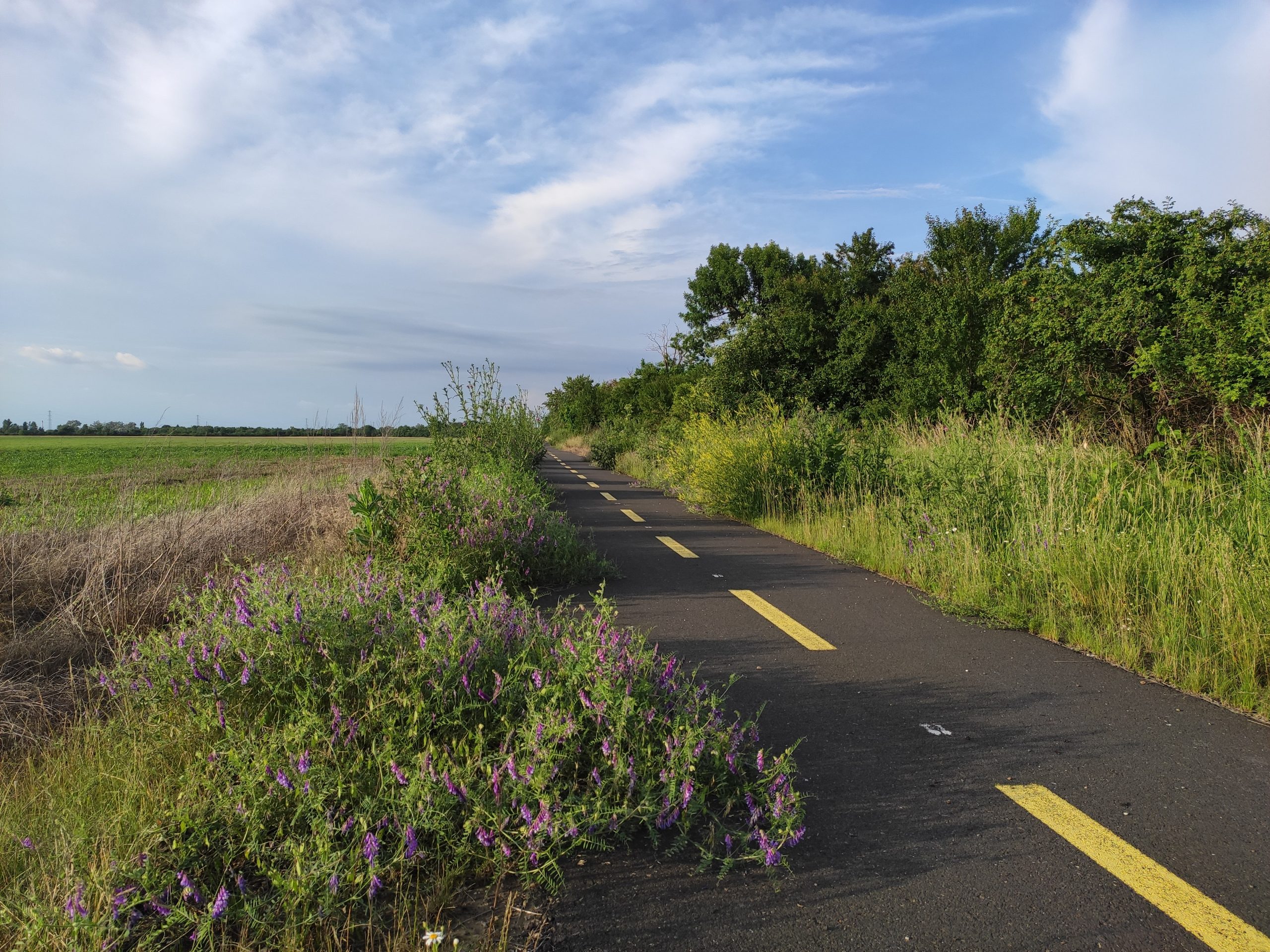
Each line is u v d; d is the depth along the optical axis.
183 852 2.44
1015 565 6.77
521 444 18.42
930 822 3.00
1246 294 8.83
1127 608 5.60
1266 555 5.39
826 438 12.63
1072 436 9.49
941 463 9.04
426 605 4.28
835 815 3.05
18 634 5.41
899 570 7.92
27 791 3.25
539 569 7.57
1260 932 2.34
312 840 2.46
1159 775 3.41
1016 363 12.38
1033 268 12.05
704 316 44.34
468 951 2.21
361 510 7.55
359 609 3.89
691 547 9.98
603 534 11.21
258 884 2.49
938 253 19.84
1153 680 4.69
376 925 2.30
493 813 2.67
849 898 2.50
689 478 15.34
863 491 11.20
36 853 2.62
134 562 6.76
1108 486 7.18
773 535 11.16
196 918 2.21
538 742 2.88
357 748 2.91
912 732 3.89
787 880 2.60
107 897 2.19
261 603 3.92
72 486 11.20
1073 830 2.94
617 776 2.89
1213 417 9.16
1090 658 5.13
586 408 56.38
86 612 5.93
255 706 3.30
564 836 2.68
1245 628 4.63
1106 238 10.77
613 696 3.24
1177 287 9.50
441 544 7.18
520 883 2.56
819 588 7.41
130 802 2.79
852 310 20.59
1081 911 2.43
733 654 5.20
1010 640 5.57
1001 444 9.14
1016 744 3.74
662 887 2.54
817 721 4.02
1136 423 10.66
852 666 4.95
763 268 40.56
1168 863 2.71
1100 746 3.72
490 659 3.65
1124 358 10.66
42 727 4.18
